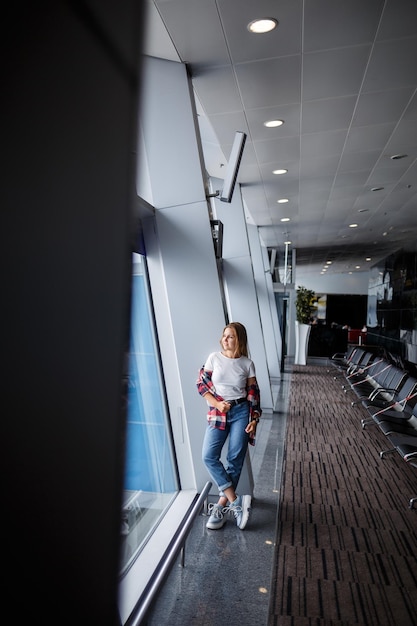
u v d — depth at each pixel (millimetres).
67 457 995
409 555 3623
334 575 3312
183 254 4078
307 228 13094
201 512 4273
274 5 3309
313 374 14180
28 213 848
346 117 5336
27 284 860
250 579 3217
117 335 1151
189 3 3250
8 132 784
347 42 3828
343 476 5426
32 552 897
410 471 5637
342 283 30188
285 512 4391
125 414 1202
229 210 7906
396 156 6715
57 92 904
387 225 12602
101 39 1031
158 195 4051
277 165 7086
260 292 12773
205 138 5938
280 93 4723
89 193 1020
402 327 15062
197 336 4172
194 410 4324
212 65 4152
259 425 7812
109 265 1104
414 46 3900
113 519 1175
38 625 911
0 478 815
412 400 7094
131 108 1137
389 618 2852
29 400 877
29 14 820
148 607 2422
